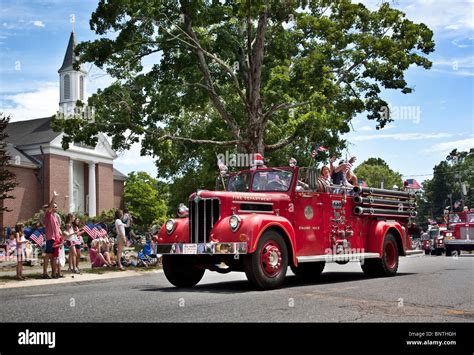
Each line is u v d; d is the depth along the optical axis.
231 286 11.39
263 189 11.83
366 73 26.25
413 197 15.19
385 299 8.78
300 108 31.14
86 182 61.91
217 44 28.81
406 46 26.27
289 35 29.19
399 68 25.89
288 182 11.62
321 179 12.37
